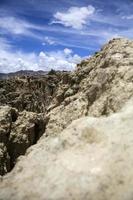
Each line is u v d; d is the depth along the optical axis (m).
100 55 36.97
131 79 26.09
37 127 44.34
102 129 19.20
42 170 16.61
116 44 32.56
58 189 14.92
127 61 28.52
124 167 15.66
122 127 19.08
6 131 41.97
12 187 15.76
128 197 13.82
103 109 26.12
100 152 17.20
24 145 42.03
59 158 17.36
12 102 88.19
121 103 23.98
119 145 17.44
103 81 28.77
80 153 17.47
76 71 43.22
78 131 19.31
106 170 15.67
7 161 39.44
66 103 37.16
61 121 33.72
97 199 14.02
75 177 15.52
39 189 15.18
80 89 38.28
